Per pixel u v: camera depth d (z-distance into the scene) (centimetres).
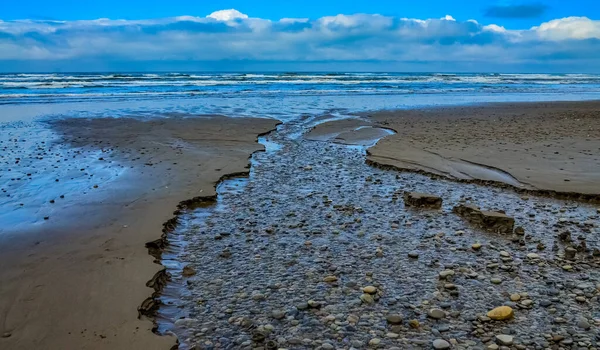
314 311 423
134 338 364
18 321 381
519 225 668
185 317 409
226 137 1409
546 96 3609
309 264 530
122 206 702
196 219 686
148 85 4159
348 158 1170
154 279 467
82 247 541
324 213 723
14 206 692
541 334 385
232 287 470
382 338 380
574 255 553
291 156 1187
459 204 752
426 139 1366
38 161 1018
